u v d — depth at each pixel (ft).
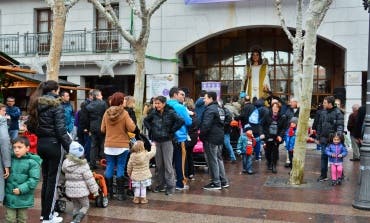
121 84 65.92
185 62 66.54
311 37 29.81
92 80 66.18
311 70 30.04
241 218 22.12
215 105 28.12
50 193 20.17
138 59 41.78
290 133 37.27
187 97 33.63
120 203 24.99
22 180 17.75
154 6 40.24
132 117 30.83
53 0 37.27
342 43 53.93
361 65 53.31
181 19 58.85
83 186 20.67
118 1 60.54
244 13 56.95
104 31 61.16
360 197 24.20
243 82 63.21
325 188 29.40
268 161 36.52
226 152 42.65
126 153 25.34
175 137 27.81
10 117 36.06
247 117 37.63
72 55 60.59
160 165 27.58
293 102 38.22
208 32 58.18
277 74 64.59
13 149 17.89
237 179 32.60
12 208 17.79
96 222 21.16
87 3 62.54
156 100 26.45
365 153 24.17
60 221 20.77
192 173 32.53
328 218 22.25
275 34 64.59
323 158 31.81
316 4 29.50
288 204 25.05
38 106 19.88
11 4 66.33
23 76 42.39
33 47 64.44
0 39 65.62
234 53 66.28
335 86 62.49
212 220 21.72
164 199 26.08
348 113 53.26
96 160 35.06
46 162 20.25
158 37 59.41
